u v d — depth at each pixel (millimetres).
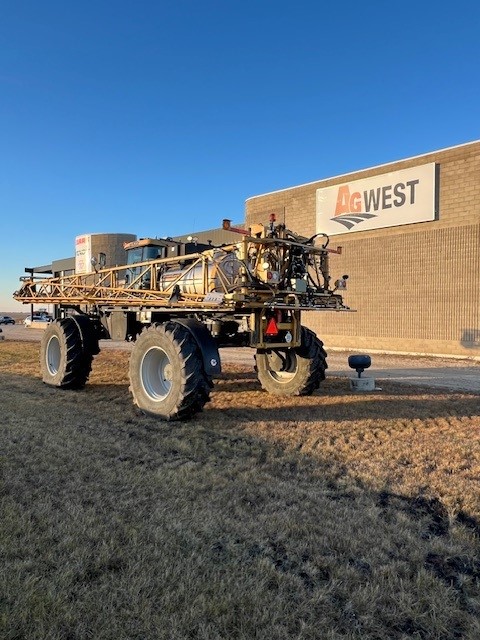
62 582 2244
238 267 5699
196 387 5391
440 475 3852
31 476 3574
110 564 2412
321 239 17688
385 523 2965
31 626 1958
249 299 5496
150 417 5656
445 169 14445
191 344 5512
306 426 5344
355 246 16719
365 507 3195
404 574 2424
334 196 17266
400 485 3613
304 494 3381
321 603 2176
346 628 2025
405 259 15414
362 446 4609
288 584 2297
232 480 3611
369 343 16375
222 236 19547
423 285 14984
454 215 14273
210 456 4176
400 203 15422
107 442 4523
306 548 2645
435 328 14719
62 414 5711
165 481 3531
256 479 3635
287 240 5824
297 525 2881
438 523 3027
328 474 3811
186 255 6410
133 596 2158
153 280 6781
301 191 18453
